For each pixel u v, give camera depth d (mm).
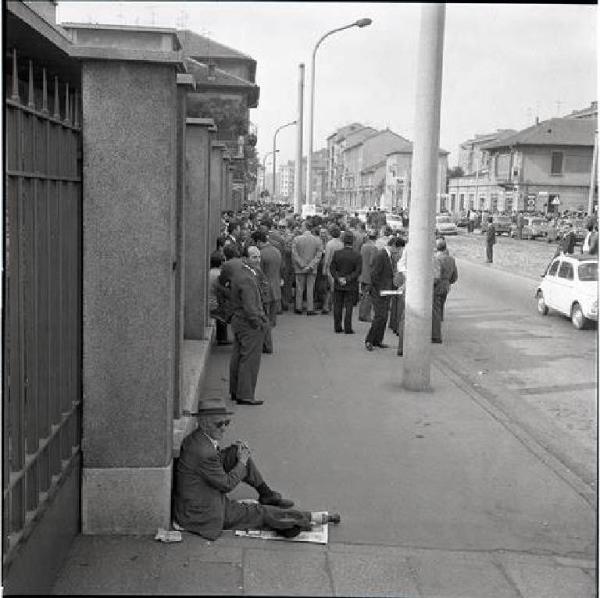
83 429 5465
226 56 47031
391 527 6016
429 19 9766
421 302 10273
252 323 9203
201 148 11219
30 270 4281
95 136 5320
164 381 5473
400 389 10414
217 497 5605
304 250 17109
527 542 5859
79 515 5496
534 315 19141
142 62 5254
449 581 5164
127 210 5375
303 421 8766
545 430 9266
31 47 4637
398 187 100938
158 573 4988
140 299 5430
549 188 76812
